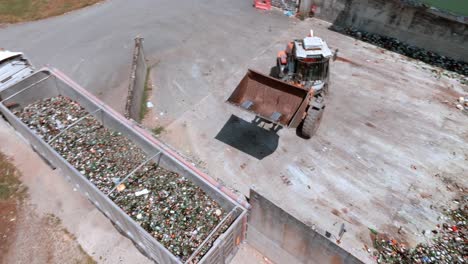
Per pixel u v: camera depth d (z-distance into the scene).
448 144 10.61
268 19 16.50
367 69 13.43
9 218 9.07
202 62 14.09
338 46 14.65
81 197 9.45
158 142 8.82
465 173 9.80
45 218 9.02
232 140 10.90
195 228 7.40
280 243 7.58
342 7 15.34
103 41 15.51
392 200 9.20
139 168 8.66
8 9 17.95
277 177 9.81
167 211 7.70
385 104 11.95
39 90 10.77
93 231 8.68
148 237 6.79
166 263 7.07
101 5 18.22
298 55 10.23
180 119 11.62
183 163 8.31
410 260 7.89
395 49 14.42
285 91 9.91
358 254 8.07
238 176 9.84
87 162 8.76
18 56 11.29
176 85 13.02
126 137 9.49
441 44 13.76
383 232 8.52
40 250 8.41
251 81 10.32
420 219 8.77
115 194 8.01
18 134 10.45
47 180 9.91
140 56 12.69
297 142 10.78
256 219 7.55
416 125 11.20
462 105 11.86
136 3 18.23
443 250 8.06
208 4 17.78
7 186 9.80
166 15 17.06
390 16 14.37
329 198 9.27
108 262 8.09
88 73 13.78
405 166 10.02
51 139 9.35
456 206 9.03
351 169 9.98
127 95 11.57
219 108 12.01
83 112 10.45
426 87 12.59
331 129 11.13
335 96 12.28
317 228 8.58
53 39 15.82
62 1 18.53
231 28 15.95
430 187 9.48
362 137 10.86
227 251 7.37
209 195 8.00
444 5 13.61
